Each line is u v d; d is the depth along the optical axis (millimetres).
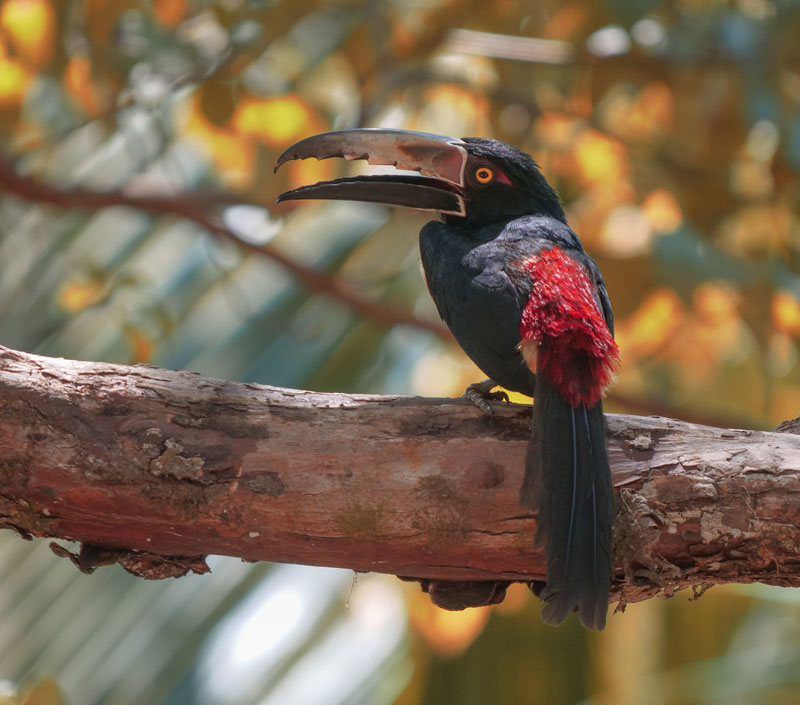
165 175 13805
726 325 13289
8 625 11383
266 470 6668
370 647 11398
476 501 6664
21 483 6594
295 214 13938
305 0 11312
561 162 12883
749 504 6520
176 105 13578
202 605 11344
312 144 8750
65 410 6656
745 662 12812
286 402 6855
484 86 12930
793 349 12688
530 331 6988
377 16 11906
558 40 12547
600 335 6957
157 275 13617
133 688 10953
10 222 13641
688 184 12258
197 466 6617
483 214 8805
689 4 12430
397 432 6793
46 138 12594
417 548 6738
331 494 6668
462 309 7602
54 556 11648
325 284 12383
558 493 6461
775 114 12062
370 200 8828
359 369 12734
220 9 11492
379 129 8828
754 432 6848
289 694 10945
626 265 11633
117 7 11305
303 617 11305
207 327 13148
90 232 13789
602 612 6219
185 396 6789
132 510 6660
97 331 12977
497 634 12188
